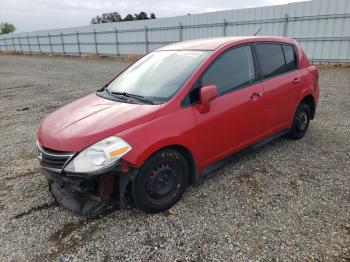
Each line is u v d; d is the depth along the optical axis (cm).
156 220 299
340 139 493
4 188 378
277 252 249
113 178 282
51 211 322
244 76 380
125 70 430
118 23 2538
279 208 310
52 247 269
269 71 415
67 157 274
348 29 1283
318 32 1370
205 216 302
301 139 497
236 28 1694
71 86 1203
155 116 297
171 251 257
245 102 370
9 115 770
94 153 268
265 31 1560
